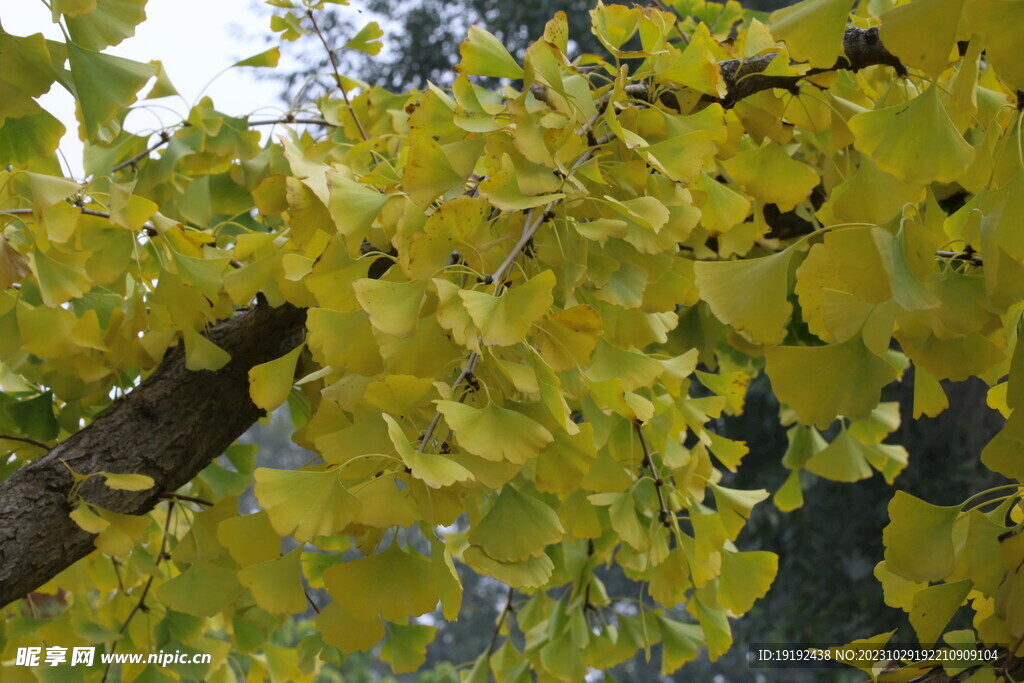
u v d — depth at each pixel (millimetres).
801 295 839
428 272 833
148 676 1305
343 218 883
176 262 1075
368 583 817
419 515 812
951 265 848
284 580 845
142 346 1156
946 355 825
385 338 849
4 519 1030
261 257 1058
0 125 897
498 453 790
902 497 852
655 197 952
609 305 1017
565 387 943
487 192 849
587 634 1301
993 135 841
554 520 855
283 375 929
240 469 1376
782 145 1130
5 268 988
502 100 981
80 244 1074
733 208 1037
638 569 1289
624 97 938
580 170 914
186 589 1075
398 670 1203
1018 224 764
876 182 962
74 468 1077
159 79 1297
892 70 1234
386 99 1566
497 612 8820
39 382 1252
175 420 1127
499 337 800
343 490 787
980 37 789
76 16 897
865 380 819
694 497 1136
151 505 1115
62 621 1246
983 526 851
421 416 833
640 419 925
